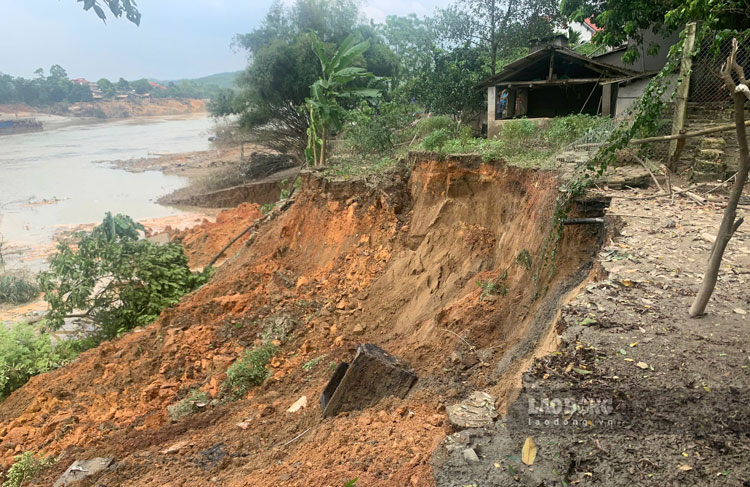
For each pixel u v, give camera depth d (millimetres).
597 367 4023
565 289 7340
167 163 64625
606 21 15062
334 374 7820
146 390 10797
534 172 10516
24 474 8203
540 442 3367
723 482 2867
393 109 19891
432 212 13031
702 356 4102
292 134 39688
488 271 10719
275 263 15859
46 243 31234
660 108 5738
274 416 8344
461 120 23266
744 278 5547
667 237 6812
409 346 9469
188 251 25688
